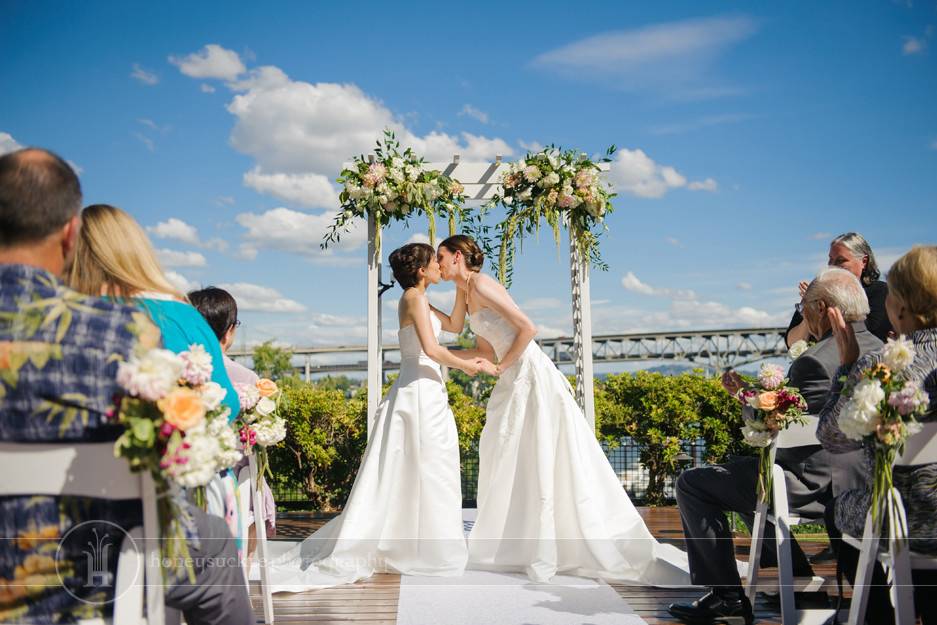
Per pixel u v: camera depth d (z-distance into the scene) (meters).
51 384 1.57
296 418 6.87
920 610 2.34
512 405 4.23
